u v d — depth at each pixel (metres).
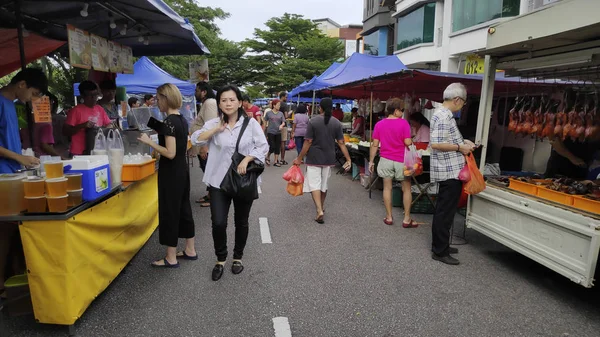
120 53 6.03
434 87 8.35
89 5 4.76
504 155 7.54
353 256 4.46
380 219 6.04
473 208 4.71
